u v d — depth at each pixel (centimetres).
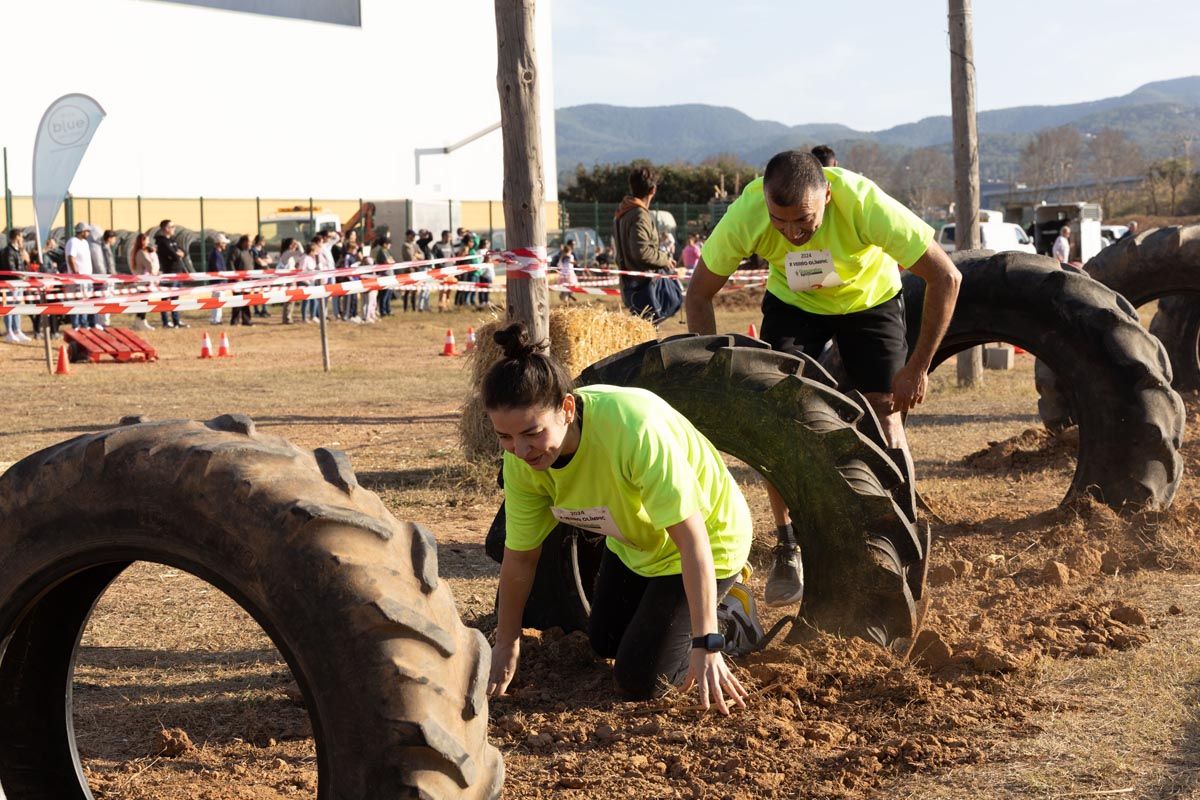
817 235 491
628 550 407
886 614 435
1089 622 457
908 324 677
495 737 381
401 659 237
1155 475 638
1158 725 358
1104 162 14425
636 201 1110
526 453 319
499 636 365
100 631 499
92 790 345
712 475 383
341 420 1145
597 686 424
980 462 839
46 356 1569
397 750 235
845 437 432
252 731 388
